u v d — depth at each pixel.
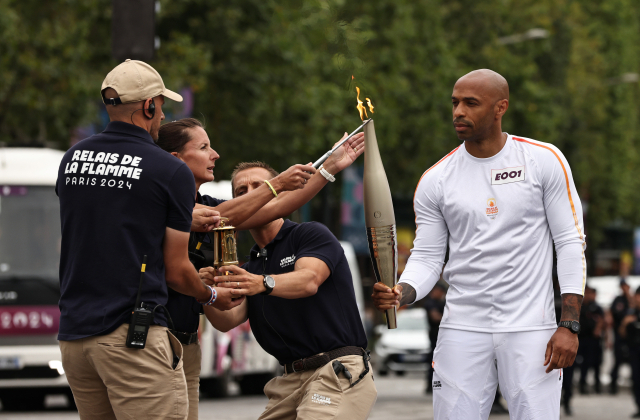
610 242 128.38
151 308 8.76
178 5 41.56
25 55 35.31
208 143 10.77
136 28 19.72
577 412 32.88
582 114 86.12
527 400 10.30
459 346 10.59
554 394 10.37
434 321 37.56
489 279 10.48
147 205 8.79
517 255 10.43
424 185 10.99
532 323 10.36
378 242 10.59
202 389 34.72
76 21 37.81
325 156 10.36
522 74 65.94
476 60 65.31
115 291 8.74
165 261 8.96
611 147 99.19
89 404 9.13
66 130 38.75
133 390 8.72
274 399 10.66
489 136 10.52
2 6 33.91
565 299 10.29
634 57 106.44
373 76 53.59
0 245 28.70
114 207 8.79
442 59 59.97
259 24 43.03
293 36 42.94
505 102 10.44
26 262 28.66
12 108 37.22
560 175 10.38
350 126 47.38
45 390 31.45
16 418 26.58
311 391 10.09
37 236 28.83
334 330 10.34
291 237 10.60
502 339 10.40
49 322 28.38
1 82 34.56
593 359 41.50
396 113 56.75
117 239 8.76
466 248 10.61
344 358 10.28
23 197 28.97
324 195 51.72
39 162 29.59
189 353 10.56
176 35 41.12
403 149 60.38
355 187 76.88
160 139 10.64
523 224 10.44
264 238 10.68
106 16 40.00
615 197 99.25
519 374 10.35
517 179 10.44
